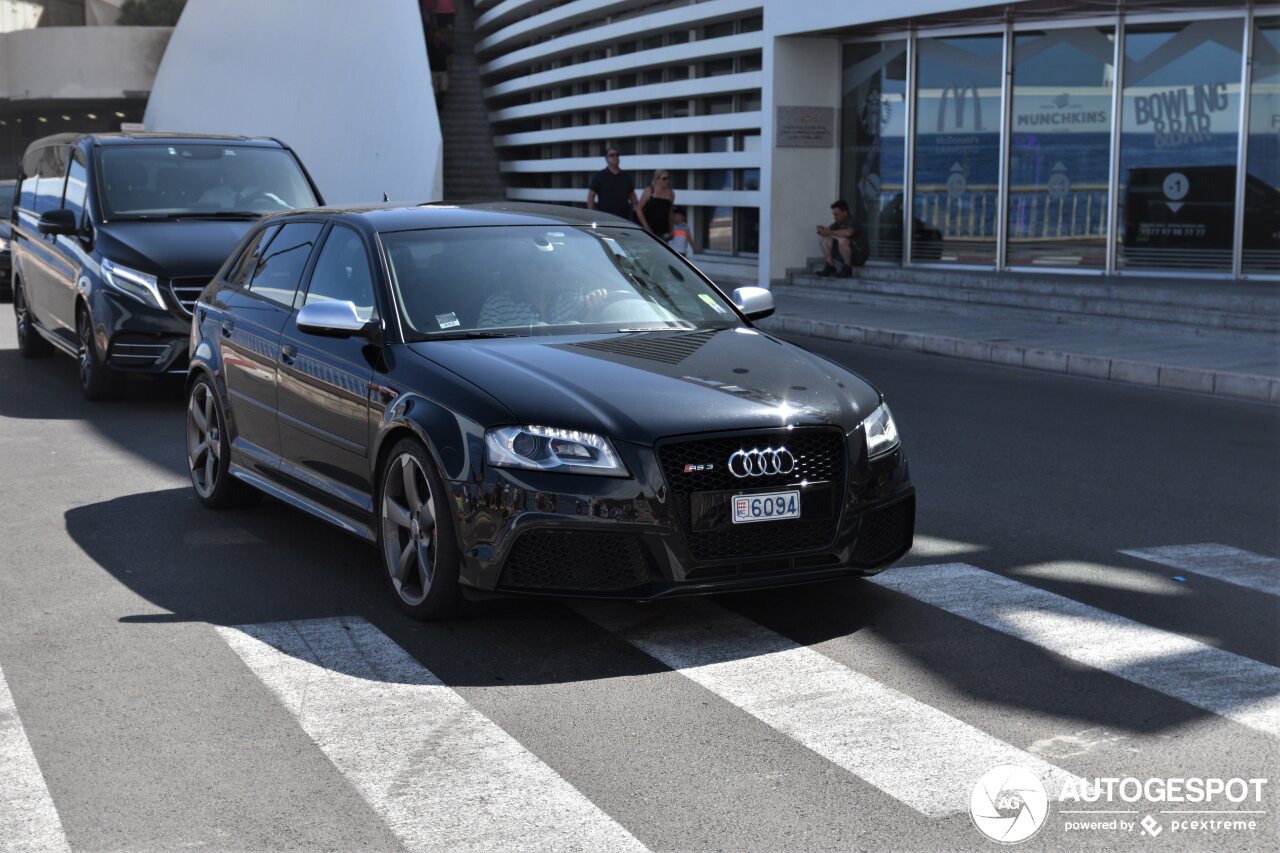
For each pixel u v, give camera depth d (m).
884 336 15.66
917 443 9.59
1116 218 18.11
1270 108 16.67
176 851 3.62
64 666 5.10
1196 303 15.54
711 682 4.88
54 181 13.55
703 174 25.27
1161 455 9.15
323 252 6.89
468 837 3.68
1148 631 5.41
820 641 5.32
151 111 37.75
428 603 5.51
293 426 6.62
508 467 5.18
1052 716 4.51
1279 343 14.09
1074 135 18.45
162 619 5.69
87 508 7.78
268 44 34.56
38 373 13.48
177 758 4.23
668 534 5.11
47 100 45.50
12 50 44.69
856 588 6.04
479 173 37.47
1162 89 17.53
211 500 7.63
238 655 5.21
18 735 4.43
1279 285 16.36
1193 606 5.75
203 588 6.14
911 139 20.38
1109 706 4.60
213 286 7.92
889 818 3.77
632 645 5.30
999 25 19.00
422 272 6.36
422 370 5.70
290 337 6.71
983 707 4.60
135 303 11.18
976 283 18.42
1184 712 4.54
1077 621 5.54
